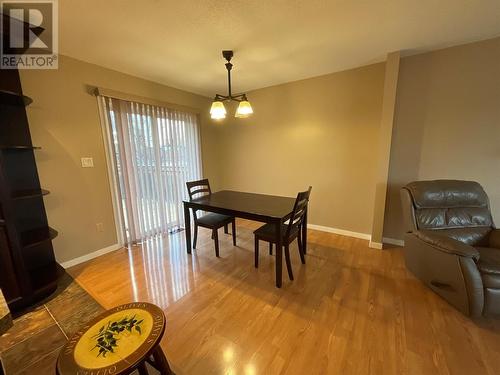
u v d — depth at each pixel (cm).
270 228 235
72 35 191
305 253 267
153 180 321
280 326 159
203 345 145
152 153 317
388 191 281
